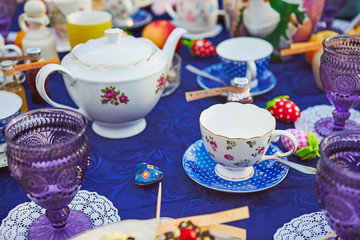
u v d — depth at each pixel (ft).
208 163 3.24
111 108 3.37
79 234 2.39
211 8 5.34
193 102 4.23
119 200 2.95
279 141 3.56
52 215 2.62
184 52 5.28
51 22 5.39
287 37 4.66
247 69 4.10
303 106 4.08
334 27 5.51
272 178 3.00
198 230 2.30
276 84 4.50
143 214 2.82
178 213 2.81
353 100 3.38
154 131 3.77
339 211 2.19
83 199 2.94
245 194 2.97
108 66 3.25
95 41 3.53
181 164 3.33
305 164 3.26
